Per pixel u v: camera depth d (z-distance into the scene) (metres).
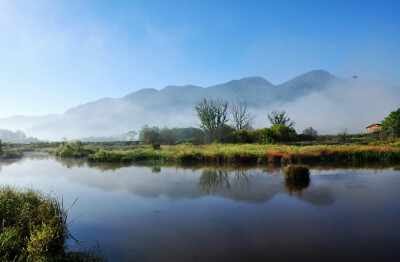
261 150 23.39
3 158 31.95
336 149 20.92
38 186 13.02
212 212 8.32
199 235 6.55
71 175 16.61
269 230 6.74
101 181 14.10
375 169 15.98
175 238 6.41
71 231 6.98
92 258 5.43
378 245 5.76
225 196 10.27
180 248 5.87
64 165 22.77
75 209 8.95
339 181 12.52
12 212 6.53
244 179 13.77
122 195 10.82
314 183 12.18
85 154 33.53
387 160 19.52
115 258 5.44
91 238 6.50
